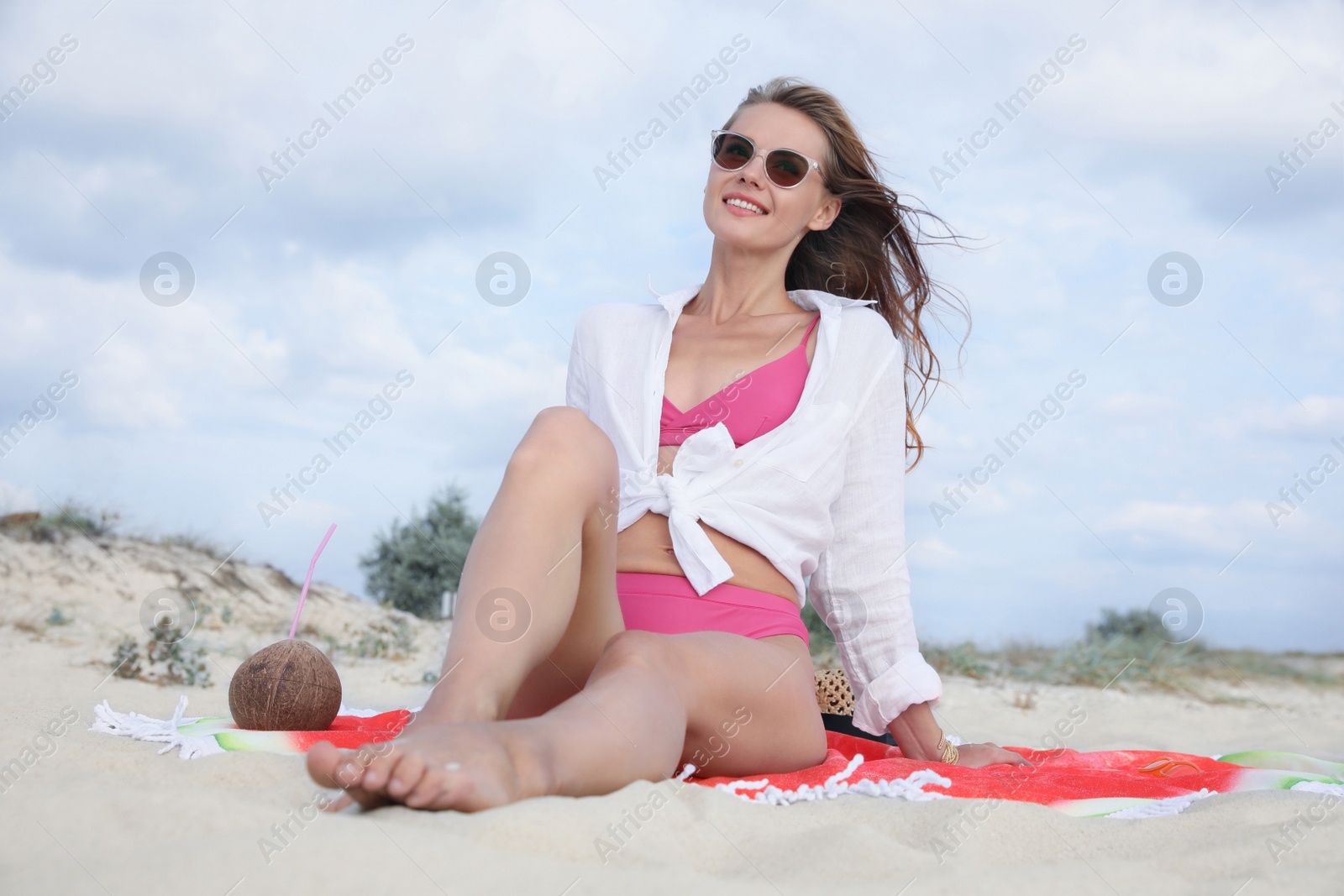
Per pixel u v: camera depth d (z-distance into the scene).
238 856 0.97
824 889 1.07
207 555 8.48
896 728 2.29
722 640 1.76
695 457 2.14
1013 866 1.30
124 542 8.21
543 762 1.26
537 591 1.48
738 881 1.07
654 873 1.03
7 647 5.79
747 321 2.45
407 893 0.92
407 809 1.17
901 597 2.32
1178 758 2.47
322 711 2.30
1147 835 1.50
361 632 8.07
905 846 1.36
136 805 1.20
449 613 8.59
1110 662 8.35
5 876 0.95
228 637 7.26
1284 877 1.23
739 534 2.11
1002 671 8.36
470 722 1.28
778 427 2.20
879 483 2.34
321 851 0.98
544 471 1.56
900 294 3.04
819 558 2.34
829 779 1.80
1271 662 8.56
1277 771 2.11
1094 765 2.45
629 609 2.07
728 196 2.47
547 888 0.96
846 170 2.69
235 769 1.59
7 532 7.77
